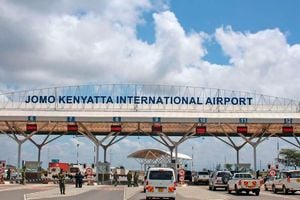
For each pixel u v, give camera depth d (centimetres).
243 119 5512
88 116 5516
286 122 5506
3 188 4466
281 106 5809
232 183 4012
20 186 5006
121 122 5562
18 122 5944
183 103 5828
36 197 3241
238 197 3528
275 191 4300
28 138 5781
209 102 5856
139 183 6044
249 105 5850
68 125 5822
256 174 5625
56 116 5522
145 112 5691
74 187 4953
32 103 5822
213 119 5522
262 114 5688
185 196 3581
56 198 3167
